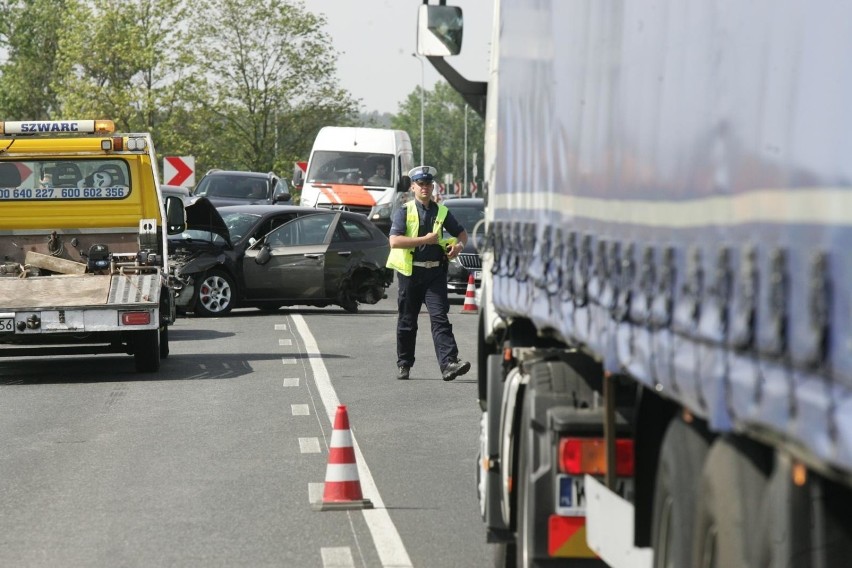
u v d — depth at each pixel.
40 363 43.31
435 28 21.38
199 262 57.28
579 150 13.14
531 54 16.16
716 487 9.24
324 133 95.88
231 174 94.88
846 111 6.63
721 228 8.51
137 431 28.95
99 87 142.12
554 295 14.23
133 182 43.41
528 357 15.87
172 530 19.77
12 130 42.38
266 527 19.94
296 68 152.00
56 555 18.27
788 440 7.32
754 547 8.55
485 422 18.39
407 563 17.78
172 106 144.50
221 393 34.94
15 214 43.06
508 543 16.91
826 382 6.75
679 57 9.59
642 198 10.64
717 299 8.54
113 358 44.56
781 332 7.35
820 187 6.89
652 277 10.28
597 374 14.47
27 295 37.94
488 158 20.45
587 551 13.79
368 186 93.69
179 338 49.28
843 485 7.19
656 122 10.23
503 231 17.86
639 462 11.34
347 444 21.45
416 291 37.19
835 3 6.80
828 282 6.73
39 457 25.91
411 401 33.38
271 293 58.47
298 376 38.38
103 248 41.72
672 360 9.60
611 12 11.89
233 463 25.14
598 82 12.38
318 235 59.44
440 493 22.48
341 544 18.86
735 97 8.28
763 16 7.80
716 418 8.48
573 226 13.34
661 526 10.70
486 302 19.70
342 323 55.19
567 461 13.55
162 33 143.50
